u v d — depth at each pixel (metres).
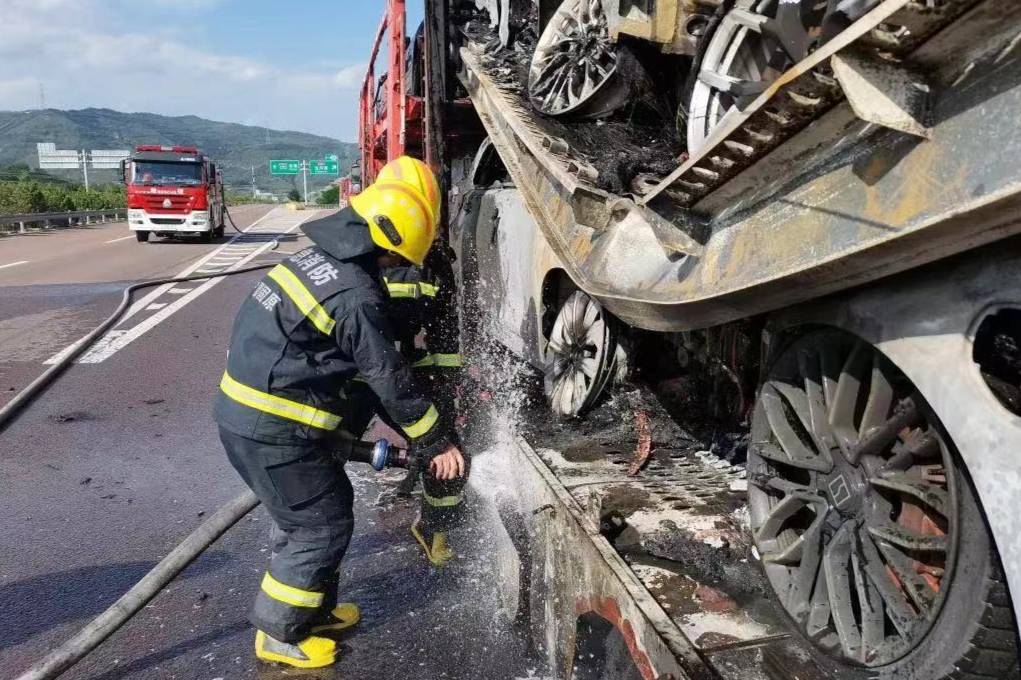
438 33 5.32
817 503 1.81
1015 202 1.06
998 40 1.13
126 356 7.23
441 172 5.48
